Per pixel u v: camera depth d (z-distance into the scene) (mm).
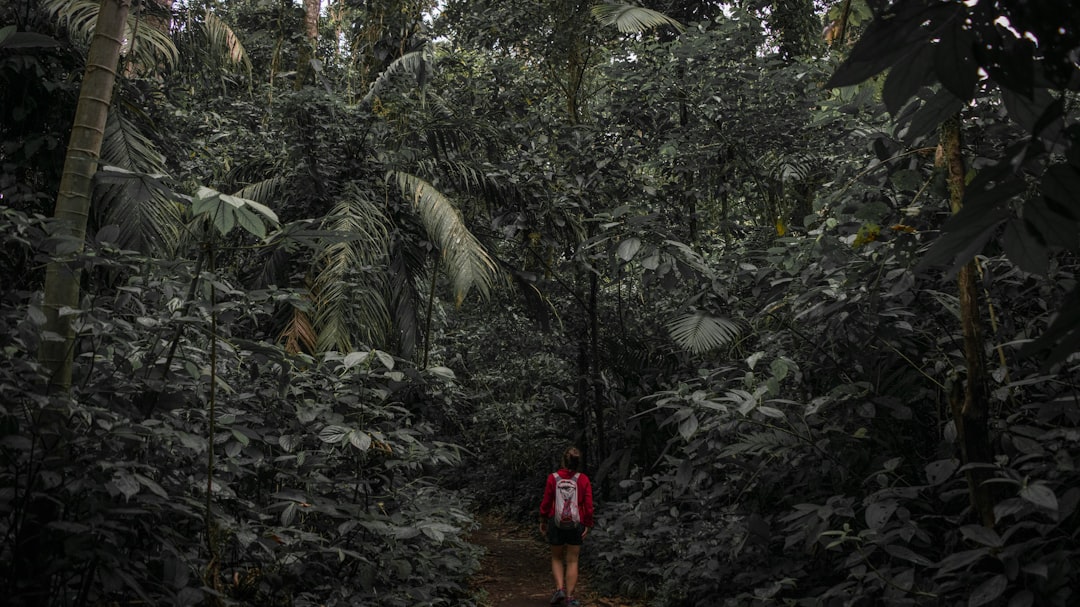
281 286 7262
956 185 3295
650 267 5891
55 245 2934
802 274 4781
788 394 5543
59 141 4969
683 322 5797
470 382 12602
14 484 2904
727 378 6086
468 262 7184
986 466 3281
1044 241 1164
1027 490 2988
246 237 7105
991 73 1048
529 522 10711
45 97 4977
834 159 7445
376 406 4855
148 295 3529
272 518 4238
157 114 5949
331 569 4594
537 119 9266
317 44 12828
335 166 7582
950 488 4195
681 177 9117
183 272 3279
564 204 8617
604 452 9570
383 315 7133
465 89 9758
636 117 8641
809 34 10273
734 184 8633
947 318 4566
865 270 4098
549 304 9906
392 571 5059
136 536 3213
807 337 5164
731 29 7930
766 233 7434
